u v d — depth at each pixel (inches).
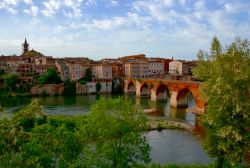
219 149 1680.6
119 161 1732.3
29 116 2632.9
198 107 5265.8
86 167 1606.8
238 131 1616.6
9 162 1071.6
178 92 5900.6
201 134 3639.3
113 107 1777.8
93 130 1769.2
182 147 3051.2
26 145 1466.5
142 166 2022.6
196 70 1812.3
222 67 1695.4
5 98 7372.1
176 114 5167.3
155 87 7027.6
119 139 1763.0
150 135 3582.7
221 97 1663.4
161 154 2805.1
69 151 1578.5
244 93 1648.6
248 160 2268.7
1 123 1184.8
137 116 1815.9
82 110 5561.0
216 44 1747.0
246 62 1665.8
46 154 1515.7
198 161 2603.3
